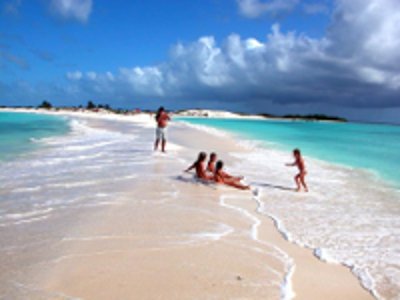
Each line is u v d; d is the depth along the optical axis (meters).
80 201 7.49
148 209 7.09
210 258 4.91
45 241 5.26
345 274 4.68
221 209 7.45
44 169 11.03
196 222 6.45
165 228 6.02
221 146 20.58
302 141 29.03
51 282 4.06
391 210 7.93
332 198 8.98
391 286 4.40
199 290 4.02
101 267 4.47
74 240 5.33
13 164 11.72
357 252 5.43
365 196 9.31
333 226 6.66
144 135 25.92
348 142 29.56
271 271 4.62
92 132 27.83
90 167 11.56
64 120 51.34
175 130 36.16
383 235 6.23
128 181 9.59
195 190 9.03
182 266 4.61
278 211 7.59
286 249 5.43
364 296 4.14
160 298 3.81
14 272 4.27
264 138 31.23
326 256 5.14
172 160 13.68
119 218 6.43
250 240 5.71
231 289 4.09
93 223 6.11
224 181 9.83
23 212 6.66
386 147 24.89
